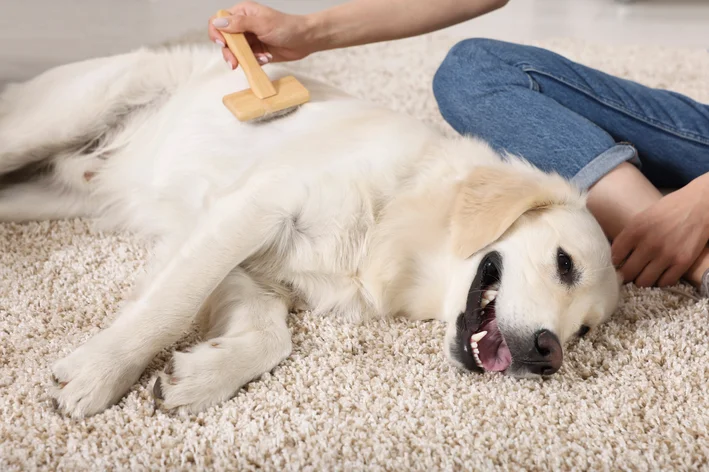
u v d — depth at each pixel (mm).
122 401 1449
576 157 1992
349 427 1419
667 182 2248
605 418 1502
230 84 2012
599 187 1992
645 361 1681
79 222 2096
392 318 1803
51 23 3406
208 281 1576
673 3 4180
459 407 1494
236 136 1891
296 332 1705
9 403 1406
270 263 1743
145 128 2137
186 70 2174
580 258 1657
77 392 1396
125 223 2072
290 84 1878
